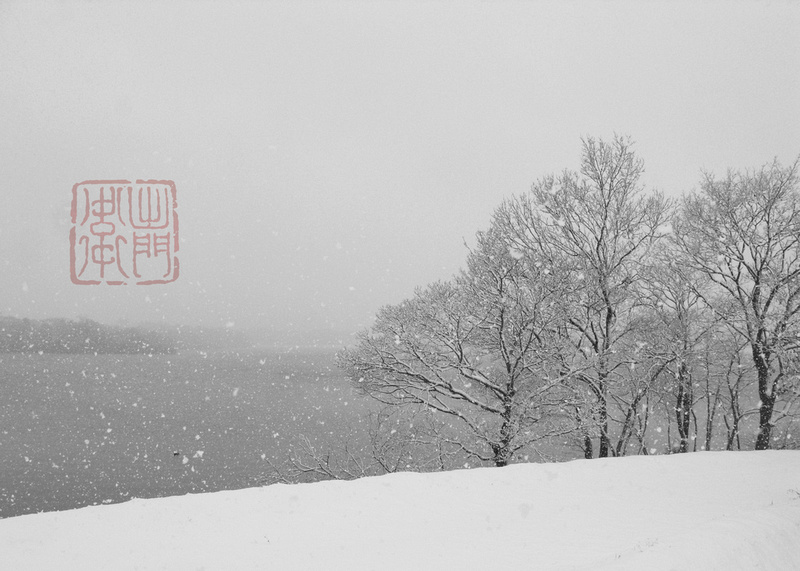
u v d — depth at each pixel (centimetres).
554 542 708
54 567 682
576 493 1030
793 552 657
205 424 4028
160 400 5350
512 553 670
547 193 1933
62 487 2731
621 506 921
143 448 3469
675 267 1905
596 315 1878
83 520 852
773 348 1792
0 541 769
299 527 835
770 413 1825
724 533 650
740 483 1059
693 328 1903
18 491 2666
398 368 1842
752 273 1884
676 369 1950
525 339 1795
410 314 1869
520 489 1061
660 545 609
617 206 1897
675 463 1257
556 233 1942
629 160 1906
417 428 1850
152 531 809
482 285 1817
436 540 763
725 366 2075
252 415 4153
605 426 1853
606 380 1795
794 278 1803
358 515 897
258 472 2745
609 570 533
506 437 1673
